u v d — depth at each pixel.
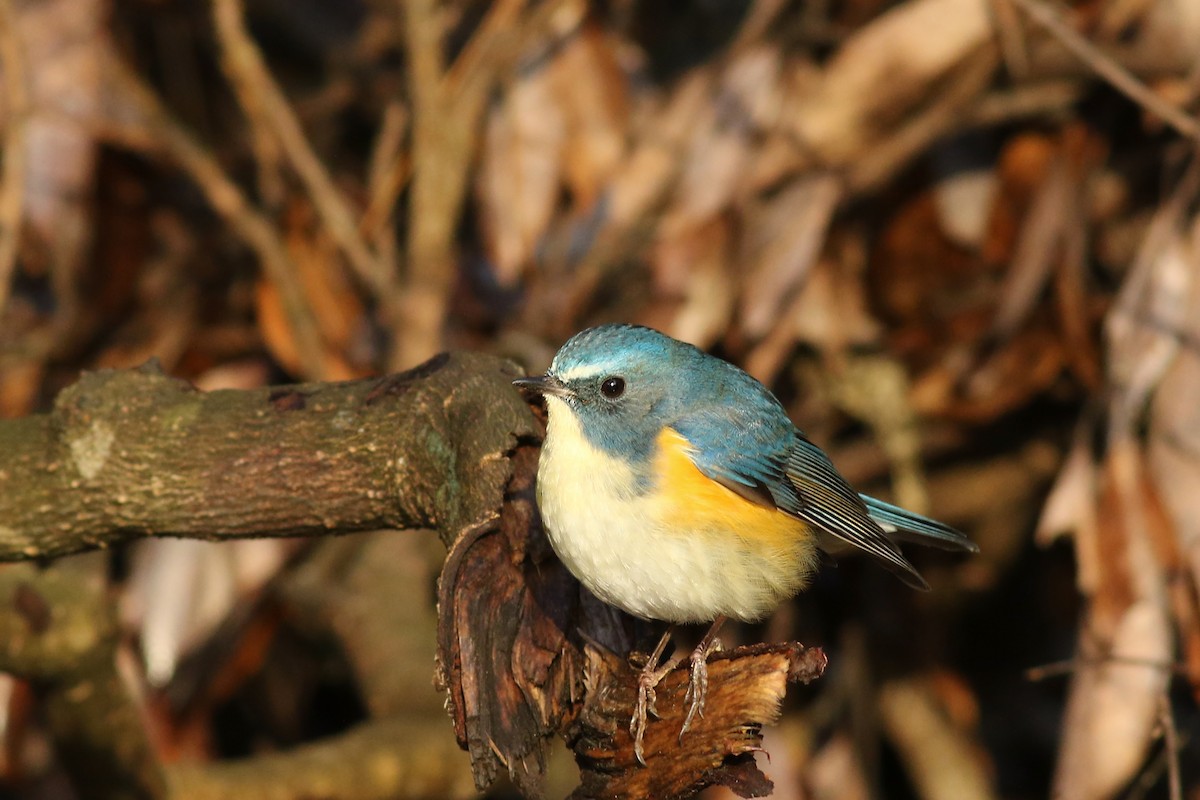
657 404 7.70
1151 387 10.41
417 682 11.50
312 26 14.16
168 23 13.24
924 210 11.88
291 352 12.05
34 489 7.81
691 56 13.34
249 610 12.33
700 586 7.35
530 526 7.27
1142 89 9.80
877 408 12.02
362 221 12.79
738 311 11.58
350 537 12.70
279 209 12.49
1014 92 11.34
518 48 11.59
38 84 11.78
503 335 12.09
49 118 11.75
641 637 7.67
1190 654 9.40
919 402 12.20
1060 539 12.75
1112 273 11.80
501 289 12.49
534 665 6.63
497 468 6.60
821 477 8.34
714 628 7.61
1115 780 9.46
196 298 12.95
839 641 13.37
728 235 11.41
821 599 13.43
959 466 13.09
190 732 12.09
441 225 11.57
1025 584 13.90
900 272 11.99
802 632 13.37
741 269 11.41
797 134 11.36
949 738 13.02
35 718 12.19
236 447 7.47
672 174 11.60
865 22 11.73
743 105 11.59
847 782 12.71
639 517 7.27
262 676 13.52
